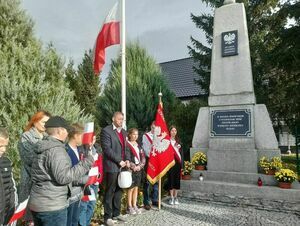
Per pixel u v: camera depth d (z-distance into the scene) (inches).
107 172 217.6
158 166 258.7
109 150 217.5
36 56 225.3
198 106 453.4
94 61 315.9
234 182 315.3
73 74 347.6
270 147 316.2
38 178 117.6
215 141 343.0
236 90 340.5
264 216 247.1
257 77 605.9
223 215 249.0
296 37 512.4
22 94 199.2
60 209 118.3
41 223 118.4
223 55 352.2
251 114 327.3
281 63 519.2
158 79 433.1
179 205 283.7
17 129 189.8
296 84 520.1
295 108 530.3
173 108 442.6
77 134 159.2
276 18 567.8
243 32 346.3
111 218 217.8
